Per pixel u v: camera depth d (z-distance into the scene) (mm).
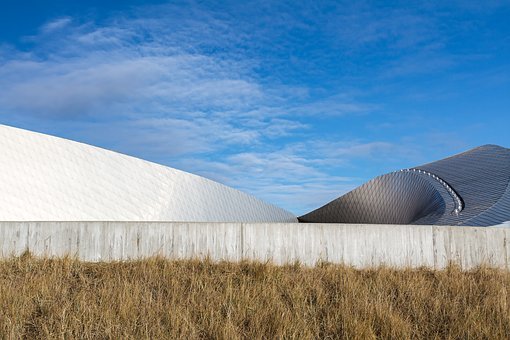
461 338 7625
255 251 12711
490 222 20641
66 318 7734
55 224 12469
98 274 10547
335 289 9898
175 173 24734
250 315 8258
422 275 12008
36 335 7332
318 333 7750
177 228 12609
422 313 8703
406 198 39281
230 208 29406
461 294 9750
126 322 7664
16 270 10648
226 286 9609
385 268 12305
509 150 35906
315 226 13031
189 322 7672
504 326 7969
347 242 13109
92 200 20469
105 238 12477
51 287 9188
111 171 21844
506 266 13508
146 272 10523
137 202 21938
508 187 27453
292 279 10586
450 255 13641
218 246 12625
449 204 28328
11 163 19141
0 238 12391
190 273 10680
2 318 7594
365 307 8406
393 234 13359
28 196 18844
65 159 20641
